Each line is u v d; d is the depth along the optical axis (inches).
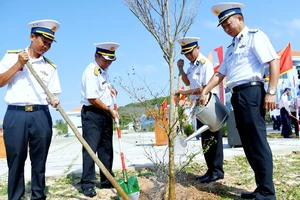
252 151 130.1
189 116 145.5
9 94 135.7
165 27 122.3
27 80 137.5
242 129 132.6
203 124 161.8
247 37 132.2
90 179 164.2
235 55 134.5
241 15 134.3
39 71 141.0
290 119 450.9
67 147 560.1
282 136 468.4
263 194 129.0
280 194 148.5
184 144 149.4
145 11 121.6
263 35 129.9
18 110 135.2
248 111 128.6
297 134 462.3
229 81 137.3
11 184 135.6
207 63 174.1
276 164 222.7
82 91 169.6
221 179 179.0
